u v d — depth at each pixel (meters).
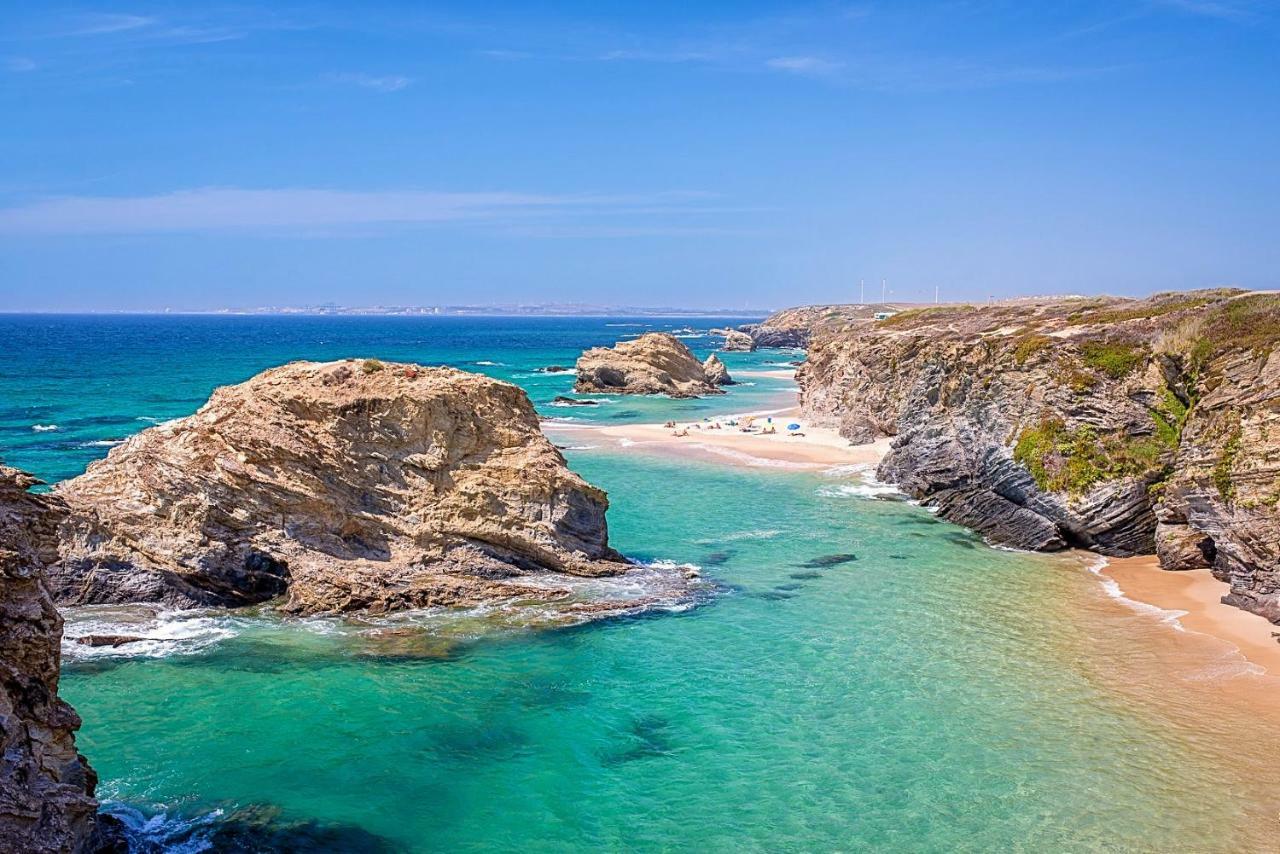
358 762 20.28
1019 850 17.17
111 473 29.53
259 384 30.84
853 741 21.44
